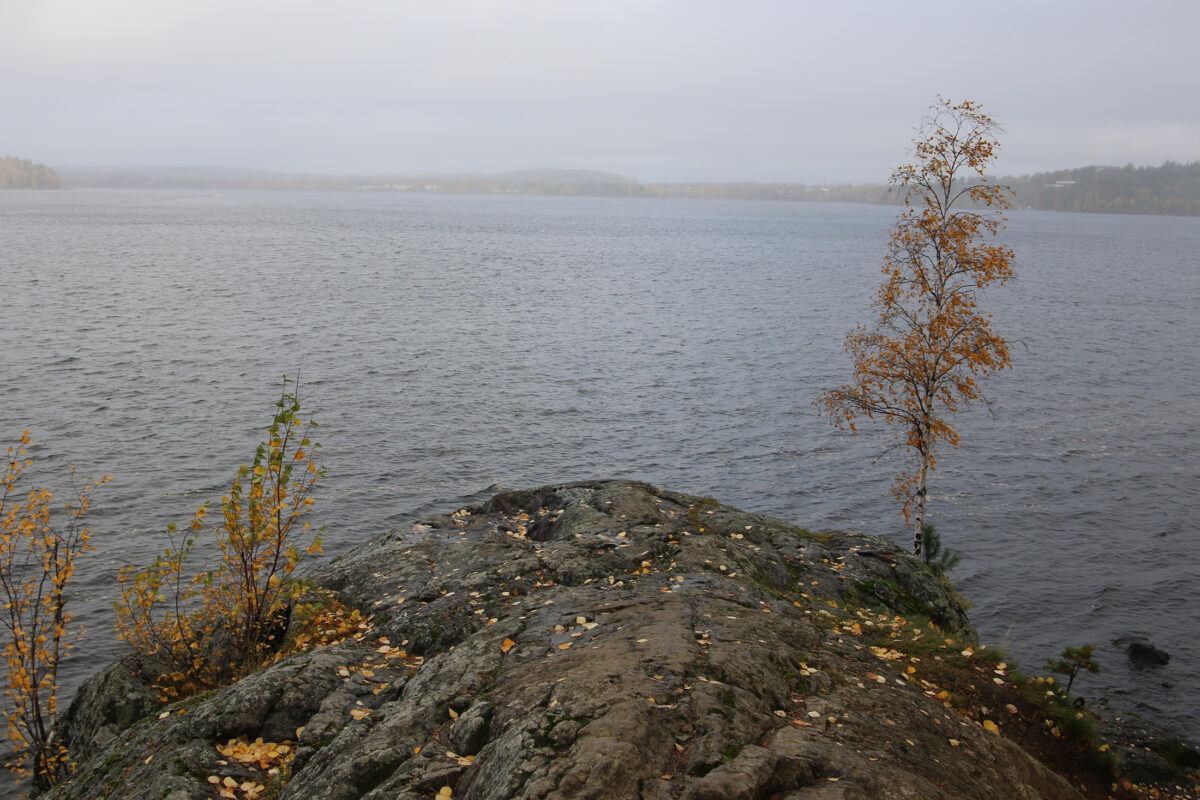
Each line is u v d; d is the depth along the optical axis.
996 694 12.38
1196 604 30.45
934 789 7.57
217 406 47.62
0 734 19.52
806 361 66.50
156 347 62.34
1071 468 43.50
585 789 6.93
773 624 11.30
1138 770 17.00
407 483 37.94
